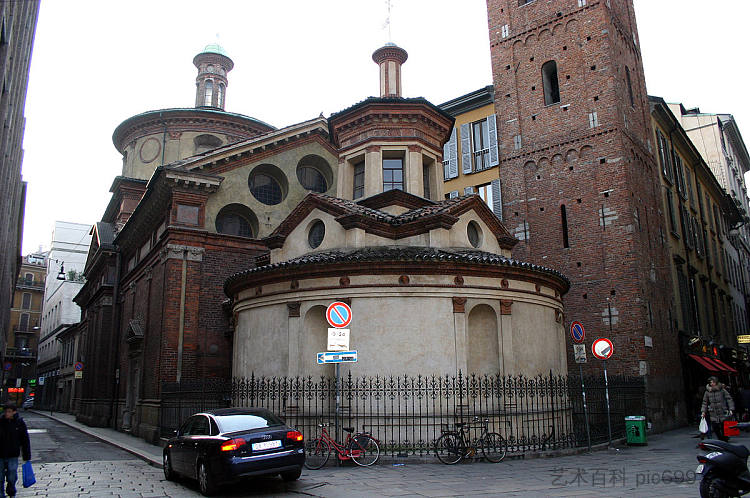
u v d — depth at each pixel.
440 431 15.66
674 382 26.00
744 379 44.12
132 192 35.81
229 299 24.08
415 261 16.58
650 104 30.77
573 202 26.34
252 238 25.98
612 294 24.38
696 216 37.03
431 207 20.11
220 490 11.35
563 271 25.94
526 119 28.80
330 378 16.39
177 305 23.56
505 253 21.27
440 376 16.11
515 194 28.42
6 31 13.05
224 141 36.75
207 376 23.58
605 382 18.45
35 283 90.50
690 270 32.22
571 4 28.11
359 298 16.67
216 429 11.27
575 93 27.22
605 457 15.44
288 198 27.98
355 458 13.80
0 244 18.78
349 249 18.56
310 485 11.46
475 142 32.38
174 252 23.95
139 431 24.86
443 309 16.66
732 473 8.60
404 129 22.70
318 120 29.22
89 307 42.41
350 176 23.38
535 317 18.36
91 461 17.47
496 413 16.50
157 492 11.54
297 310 17.30
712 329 35.56
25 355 86.00
